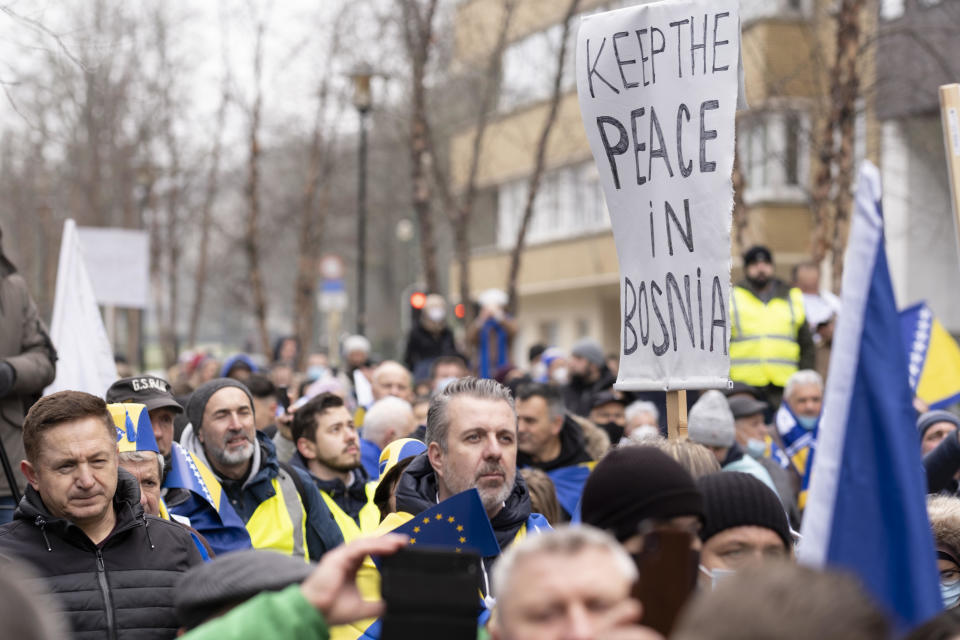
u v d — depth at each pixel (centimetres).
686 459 743
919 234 3100
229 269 5175
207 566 521
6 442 1046
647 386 820
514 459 737
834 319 1873
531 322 5278
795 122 2647
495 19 3375
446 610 446
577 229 4675
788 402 1418
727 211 796
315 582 447
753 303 1742
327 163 4038
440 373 1958
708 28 808
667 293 814
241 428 1036
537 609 376
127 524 748
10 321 1061
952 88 734
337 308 3791
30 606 318
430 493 764
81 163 4566
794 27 2748
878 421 506
